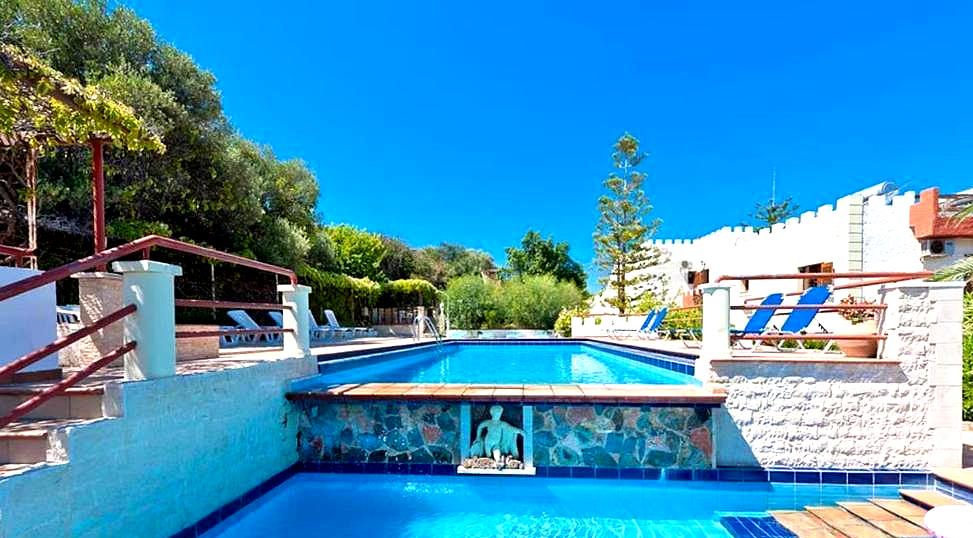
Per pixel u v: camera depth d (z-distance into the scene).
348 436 4.80
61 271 2.39
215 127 11.53
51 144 4.45
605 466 4.53
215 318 10.84
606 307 20.06
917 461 4.30
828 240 14.20
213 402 3.62
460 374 7.94
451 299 20.22
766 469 4.44
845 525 3.58
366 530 3.68
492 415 4.61
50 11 8.72
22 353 3.21
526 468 4.53
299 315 5.21
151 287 3.10
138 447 2.90
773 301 6.98
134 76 9.09
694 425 4.52
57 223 8.20
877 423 4.37
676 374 5.99
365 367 7.68
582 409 4.59
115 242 8.59
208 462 3.54
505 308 20.45
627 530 3.68
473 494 4.39
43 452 2.44
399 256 28.31
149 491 2.97
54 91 3.37
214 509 3.58
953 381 4.28
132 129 4.08
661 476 4.48
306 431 4.84
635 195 19.78
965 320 5.71
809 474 4.41
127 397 2.83
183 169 10.22
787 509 4.00
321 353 6.51
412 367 9.26
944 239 12.55
